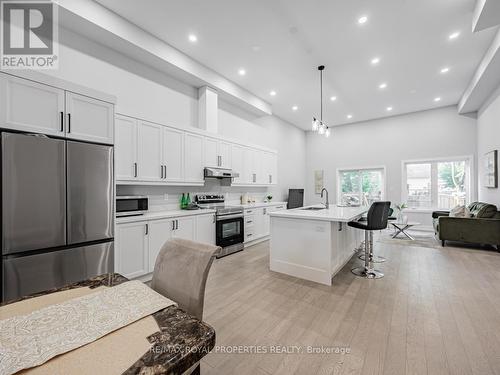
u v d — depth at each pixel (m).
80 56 2.88
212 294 2.57
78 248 2.20
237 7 2.72
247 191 5.69
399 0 2.61
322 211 3.36
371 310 2.21
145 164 3.21
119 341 0.71
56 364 0.61
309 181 8.19
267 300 2.43
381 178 6.93
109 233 2.41
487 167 4.78
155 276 1.32
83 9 2.58
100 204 2.34
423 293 2.55
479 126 5.35
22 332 0.74
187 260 1.21
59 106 2.11
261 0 2.61
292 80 4.54
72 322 0.80
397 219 5.91
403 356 1.61
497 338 1.78
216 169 4.18
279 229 3.21
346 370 1.49
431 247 4.47
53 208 2.04
